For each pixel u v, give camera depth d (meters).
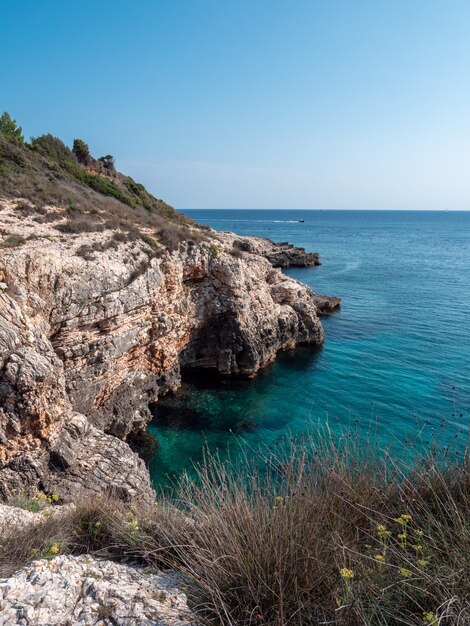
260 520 4.54
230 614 3.65
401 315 43.28
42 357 14.05
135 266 21.67
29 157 36.03
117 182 51.44
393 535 4.53
